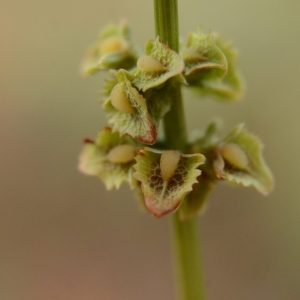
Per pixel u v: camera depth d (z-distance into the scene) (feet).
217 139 0.32
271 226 0.51
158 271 0.52
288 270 0.51
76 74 0.51
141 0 0.50
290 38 0.50
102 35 0.33
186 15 0.50
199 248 0.32
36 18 0.51
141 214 0.52
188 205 0.31
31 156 0.52
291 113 0.51
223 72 0.31
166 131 0.31
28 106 0.52
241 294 0.51
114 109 0.30
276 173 0.51
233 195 0.52
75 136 0.52
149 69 0.30
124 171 0.31
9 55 0.51
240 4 0.50
